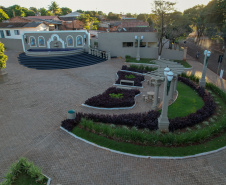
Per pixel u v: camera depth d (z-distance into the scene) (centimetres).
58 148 941
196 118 1147
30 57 2692
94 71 2262
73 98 1508
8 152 916
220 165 837
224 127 1063
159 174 785
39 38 3022
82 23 5875
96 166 827
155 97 1301
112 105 1349
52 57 2681
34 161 855
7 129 1103
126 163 844
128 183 744
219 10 3997
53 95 1559
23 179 755
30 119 1209
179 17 2889
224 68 2683
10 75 2050
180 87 1808
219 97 1575
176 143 941
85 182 749
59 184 738
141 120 1116
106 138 1001
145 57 3122
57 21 5609
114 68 2420
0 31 3712
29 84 1794
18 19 4584
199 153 904
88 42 3036
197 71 2473
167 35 3091
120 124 1131
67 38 3025
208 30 4994
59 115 1255
